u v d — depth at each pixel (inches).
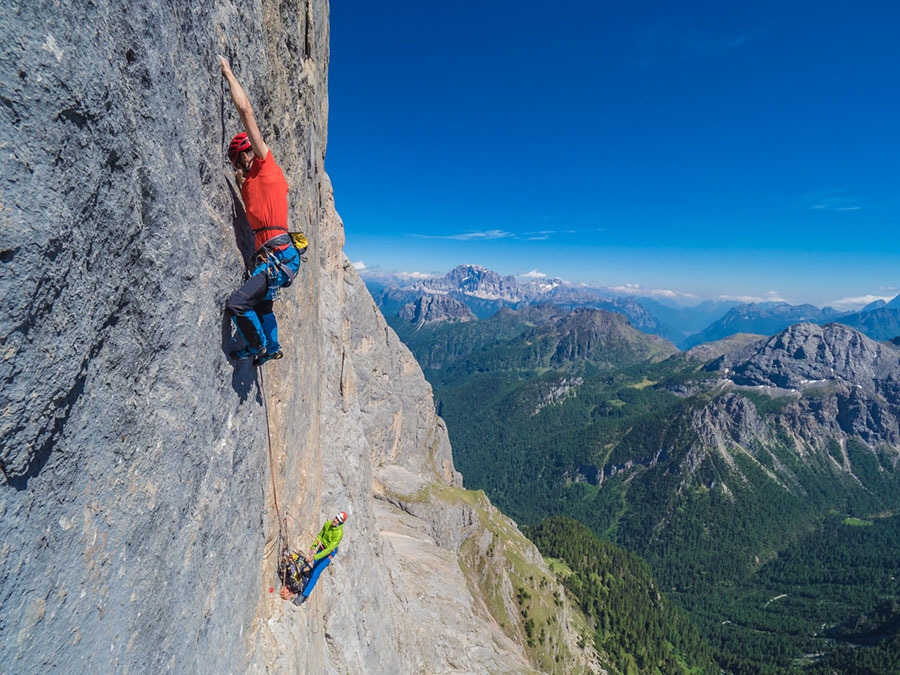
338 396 1451.8
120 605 244.7
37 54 169.6
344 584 1049.5
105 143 213.3
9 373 167.8
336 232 1749.5
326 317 1487.5
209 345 346.6
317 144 719.1
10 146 161.6
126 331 245.4
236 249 388.5
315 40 651.5
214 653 366.9
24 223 168.1
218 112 348.2
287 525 591.5
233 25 371.2
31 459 181.5
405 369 4419.3
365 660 1069.8
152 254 263.3
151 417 273.0
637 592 7519.7
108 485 234.2
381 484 3535.9
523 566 4596.5
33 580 184.4
